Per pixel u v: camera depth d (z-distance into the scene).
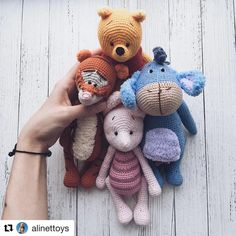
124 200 0.74
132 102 0.61
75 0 0.85
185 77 0.64
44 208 0.65
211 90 0.80
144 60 0.70
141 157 0.71
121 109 0.67
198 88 0.62
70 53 0.83
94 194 0.76
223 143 0.78
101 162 0.75
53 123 0.66
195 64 0.81
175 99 0.60
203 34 0.82
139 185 0.71
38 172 0.66
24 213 0.62
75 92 0.71
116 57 0.62
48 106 0.68
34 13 0.85
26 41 0.84
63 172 0.78
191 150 0.77
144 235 0.75
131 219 0.73
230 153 0.77
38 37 0.84
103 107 0.67
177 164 0.73
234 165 0.77
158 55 0.63
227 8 0.83
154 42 0.82
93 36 0.83
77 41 0.83
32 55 0.83
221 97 0.79
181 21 0.82
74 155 0.70
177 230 0.75
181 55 0.81
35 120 0.67
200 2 0.83
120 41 0.61
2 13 0.86
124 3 0.84
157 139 0.66
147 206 0.74
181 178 0.74
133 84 0.63
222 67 0.80
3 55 0.84
